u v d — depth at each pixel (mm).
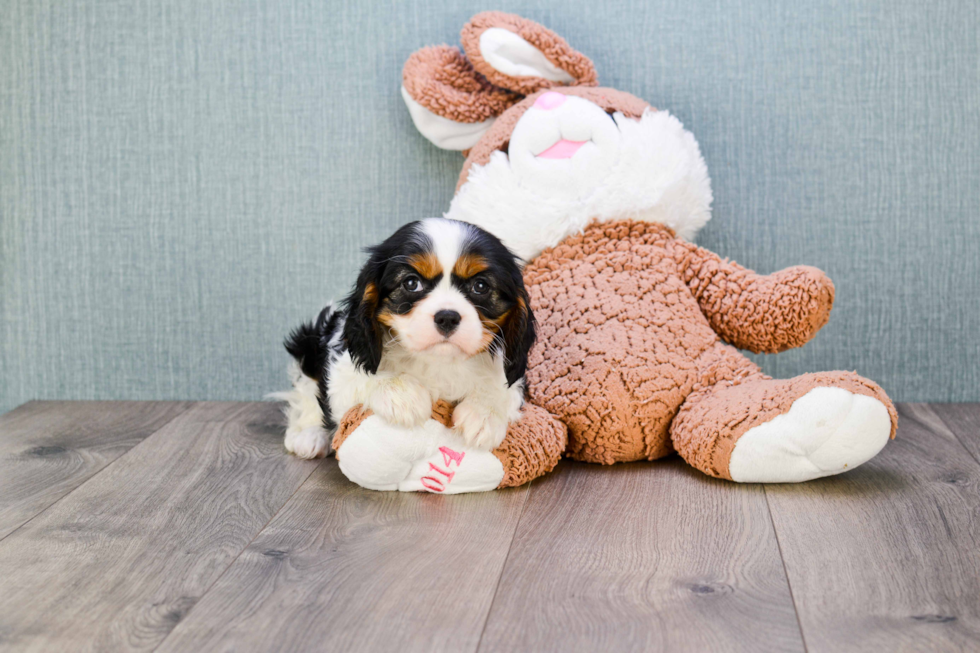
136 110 2074
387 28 2020
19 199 2119
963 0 1936
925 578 1103
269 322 2129
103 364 2168
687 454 1514
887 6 1945
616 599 1054
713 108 2000
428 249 1326
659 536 1252
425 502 1413
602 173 1689
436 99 1871
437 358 1391
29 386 2182
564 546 1220
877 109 1977
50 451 1720
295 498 1438
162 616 1017
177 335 2146
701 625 988
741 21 1972
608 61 2004
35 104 2084
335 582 1106
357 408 1439
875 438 1399
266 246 2104
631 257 1700
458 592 1076
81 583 1107
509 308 1390
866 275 2025
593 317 1634
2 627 990
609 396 1550
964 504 1363
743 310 1688
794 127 1993
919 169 1986
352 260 2096
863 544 1212
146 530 1294
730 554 1184
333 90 2045
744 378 1608
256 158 2076
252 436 1831
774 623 991
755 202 2020
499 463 1432
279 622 1001
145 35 2049
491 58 1807
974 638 951
